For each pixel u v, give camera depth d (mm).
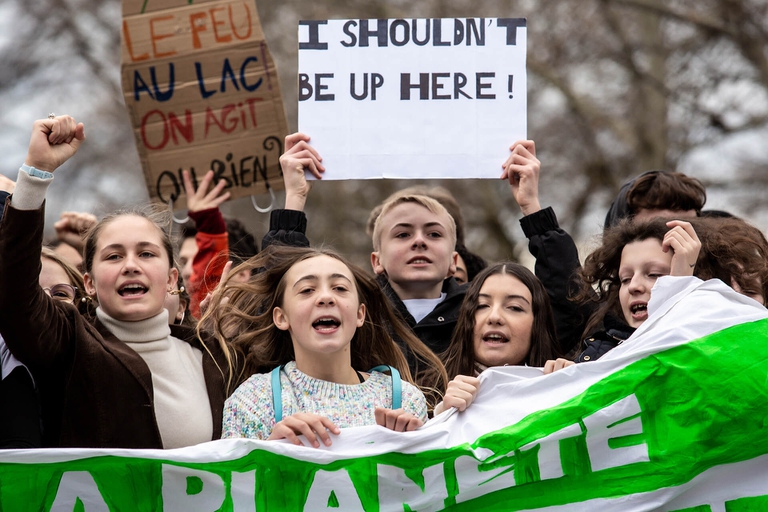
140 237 10742
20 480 9375
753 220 36344
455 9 40906
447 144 12875
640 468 9812
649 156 38812
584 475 9859
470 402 10258
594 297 12453
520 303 12102
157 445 10156
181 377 10625
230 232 16750
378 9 42156
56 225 14914
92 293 11031
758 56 36656
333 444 9820
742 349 9945
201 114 14727
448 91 12914
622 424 9938
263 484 9656
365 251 41188
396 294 13367
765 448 9695
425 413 10852
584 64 41219
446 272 13375
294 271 10961
